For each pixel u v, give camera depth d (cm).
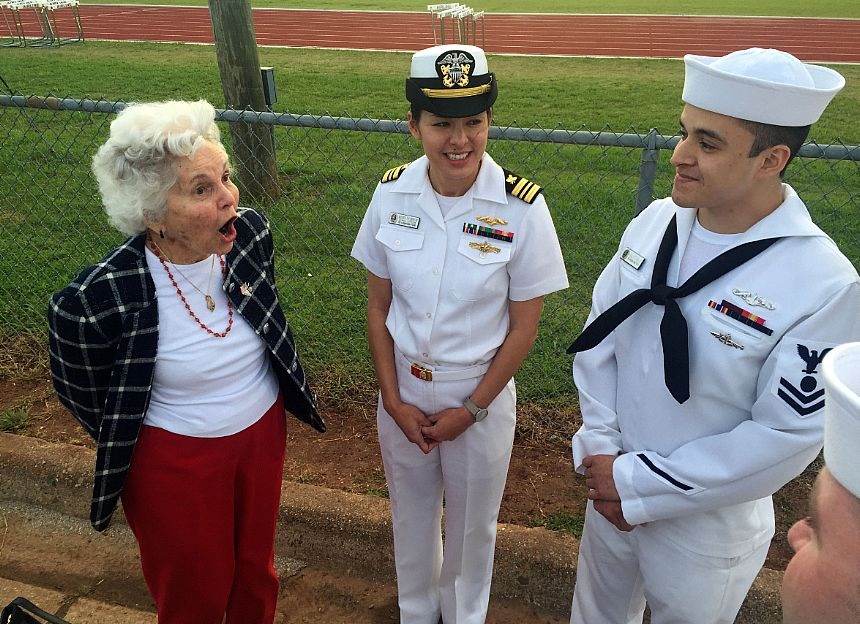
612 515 167
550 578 243
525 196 182
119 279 169
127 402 173
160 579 195
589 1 2669
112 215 165
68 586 252
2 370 358
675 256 158
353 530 261
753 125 132
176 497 184
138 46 1697
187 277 176
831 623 83
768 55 134
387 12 2359
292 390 209
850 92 1134
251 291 190
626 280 169
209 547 190
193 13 2277
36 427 319
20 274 461
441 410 194
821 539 85
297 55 1606
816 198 579
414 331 189
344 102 1095
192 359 178
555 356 360
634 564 183
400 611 230
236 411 187
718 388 150
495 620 238
